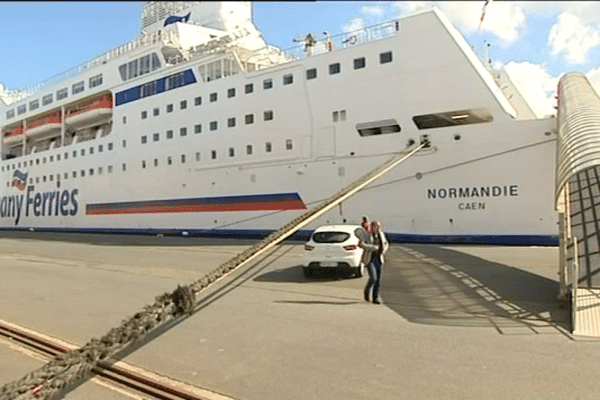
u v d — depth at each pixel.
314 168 20.19
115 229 29.28
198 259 15.23
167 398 4.20
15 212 39.62
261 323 6.69
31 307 8.24
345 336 5.93
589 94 12.52
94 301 8.73
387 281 10.06
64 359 4.55
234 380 4.53
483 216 16.67
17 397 3.91
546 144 15.73
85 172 31.98
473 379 4.36
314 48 20.78
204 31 28.45
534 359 4.89
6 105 41.41
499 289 8.87
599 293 7.46
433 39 17.47
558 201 7.75
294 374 4.64
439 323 6.54
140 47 28.12
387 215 18.30
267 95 21.72
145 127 27.44
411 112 17.84
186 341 5.86
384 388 4.21
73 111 34.41
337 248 10.50
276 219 21.33
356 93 19.12
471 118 17.94
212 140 23.78
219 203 23.42
